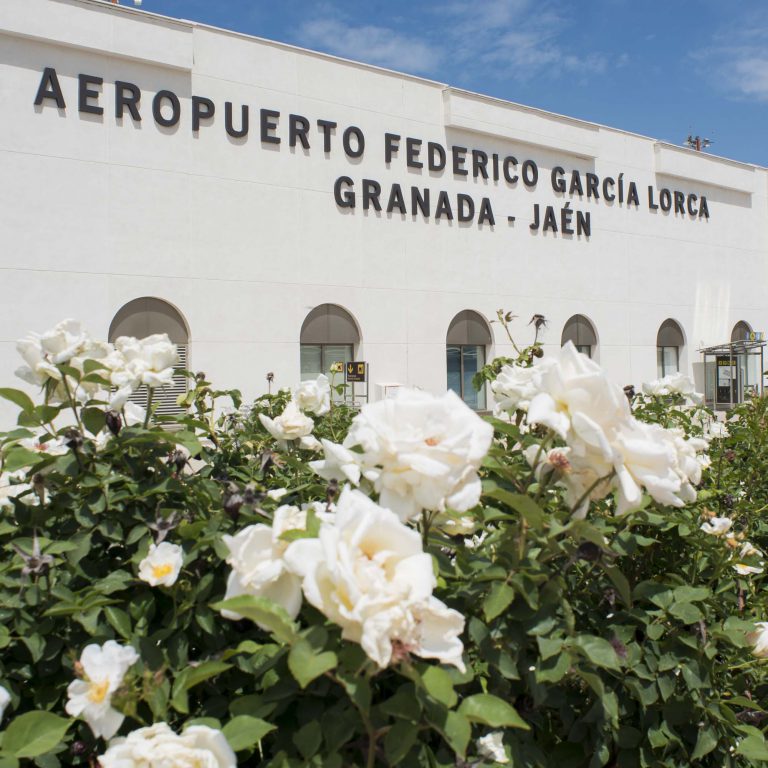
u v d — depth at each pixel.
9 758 1.30
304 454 2.99
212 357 12.29
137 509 1.92
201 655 1.69
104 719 1.36
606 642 1.57
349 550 1.16
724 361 19.56
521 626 1.60
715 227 21.34
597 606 2.07
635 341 19.02
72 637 1.72
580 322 17.97
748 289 22.17
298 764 1.32
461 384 15.82
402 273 14.70
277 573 1.27
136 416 2.34
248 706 1.42
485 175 16.14
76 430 1.95
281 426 2.70
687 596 1.96
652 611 1.98
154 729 1.27
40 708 1.66
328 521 1.40
